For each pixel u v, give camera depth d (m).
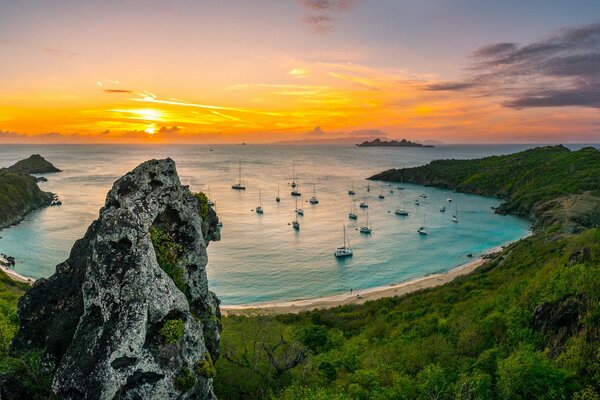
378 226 162.38
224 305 90.25
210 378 21.17
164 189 25.30
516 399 27.27
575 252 48.62
